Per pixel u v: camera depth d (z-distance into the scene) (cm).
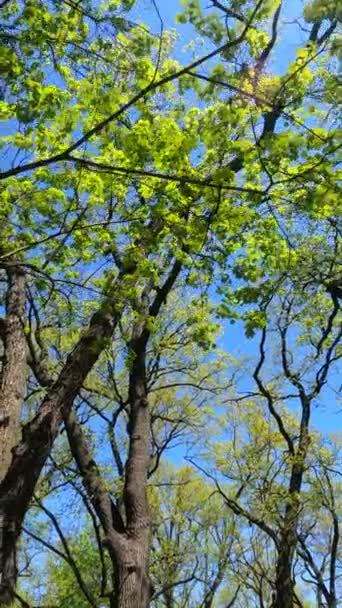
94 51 773
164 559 1962
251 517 1290
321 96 716
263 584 1830
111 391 1571
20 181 956
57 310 1077
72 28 749
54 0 676
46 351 1152
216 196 777
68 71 859
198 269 899
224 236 881
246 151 686
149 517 863
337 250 1200
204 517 2134
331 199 638
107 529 847
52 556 1955
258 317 909
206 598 2066
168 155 754
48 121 855
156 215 812
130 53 765
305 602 2064
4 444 737
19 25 736
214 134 711
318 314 1472
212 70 634
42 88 752
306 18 622
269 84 668
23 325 853
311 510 1432
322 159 609
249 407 1659
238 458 1585
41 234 959
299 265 1107
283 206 974
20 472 696
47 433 716
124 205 1049
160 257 1109
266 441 1595
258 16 625
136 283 940
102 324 802
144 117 753
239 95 674
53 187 970
